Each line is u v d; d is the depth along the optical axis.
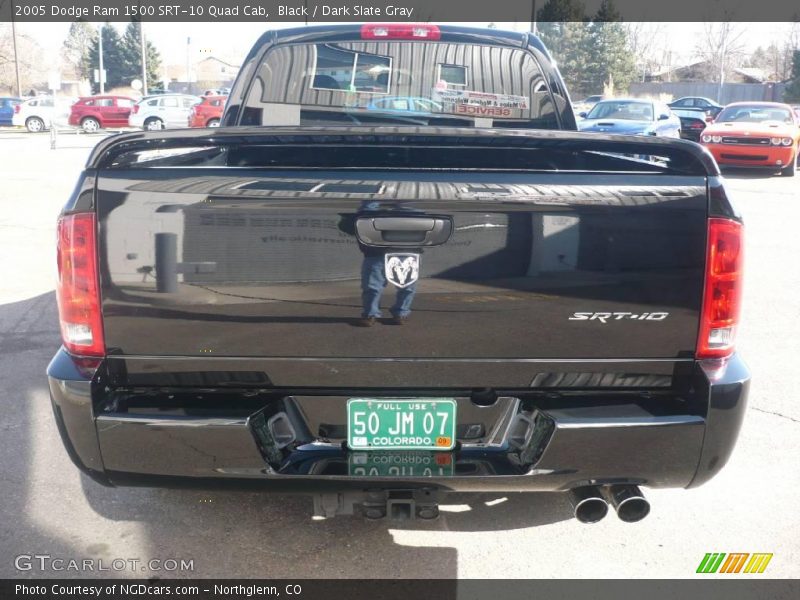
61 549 3.09
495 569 3.00
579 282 2.45
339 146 2.49
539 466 2.54
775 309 6.70
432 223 2.41
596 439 2.51
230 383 2.53
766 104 18.28
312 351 2.48
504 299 2.45
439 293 2.44
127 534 3.21
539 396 2.59
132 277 2.43
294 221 2.39
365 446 2.59
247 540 3.18
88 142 27.34
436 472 2.53
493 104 4.55
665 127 17.34
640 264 2.45
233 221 2.39
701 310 2.49
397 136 2.46
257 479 2.53
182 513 3.38
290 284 2.42
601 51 67.38
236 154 2.80
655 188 2.44
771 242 9.69
